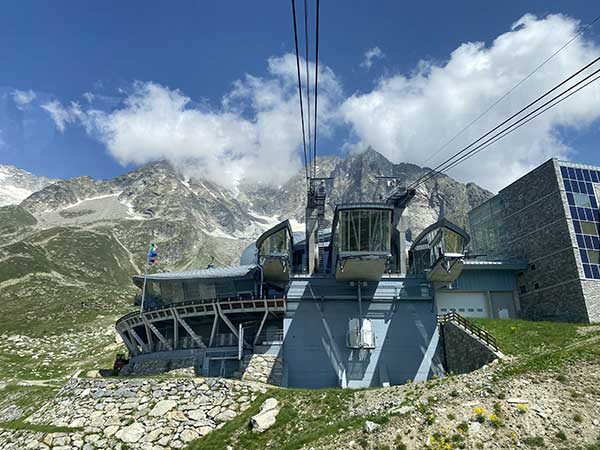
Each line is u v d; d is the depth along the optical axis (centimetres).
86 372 6275
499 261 6228
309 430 2952
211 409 3472
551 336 4022
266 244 5188
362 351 4844
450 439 2370
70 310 15450
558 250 5781
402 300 5088
